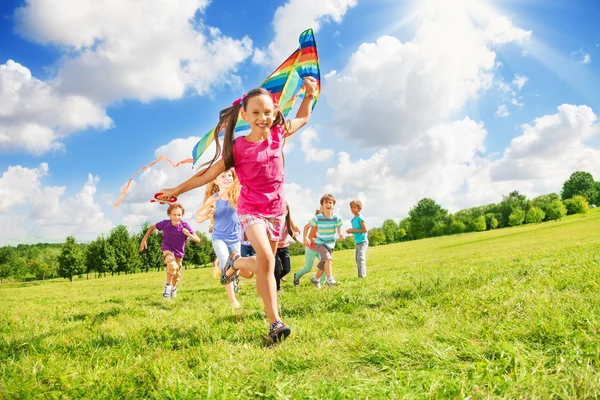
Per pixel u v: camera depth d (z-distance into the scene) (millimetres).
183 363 2705
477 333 2875
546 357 2289
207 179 3451
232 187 5930
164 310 5887
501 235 43812
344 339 3002
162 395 2137
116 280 25812
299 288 8211
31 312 6953
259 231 3379
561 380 1914
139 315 5543
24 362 2867
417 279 6848
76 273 49250
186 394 2080
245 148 3367
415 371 2223
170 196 3398
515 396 1857
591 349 2279
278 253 8109
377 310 4238
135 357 2953
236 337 3451
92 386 2369
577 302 3346
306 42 4145
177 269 8211
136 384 2354
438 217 83250
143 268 52656
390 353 2521
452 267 9547
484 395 1873
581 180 82375
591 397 1769
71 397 2236
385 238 88562
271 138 3510
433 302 4285
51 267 70500
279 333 3129
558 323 2750
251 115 3314
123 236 51625
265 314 4625
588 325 2719
